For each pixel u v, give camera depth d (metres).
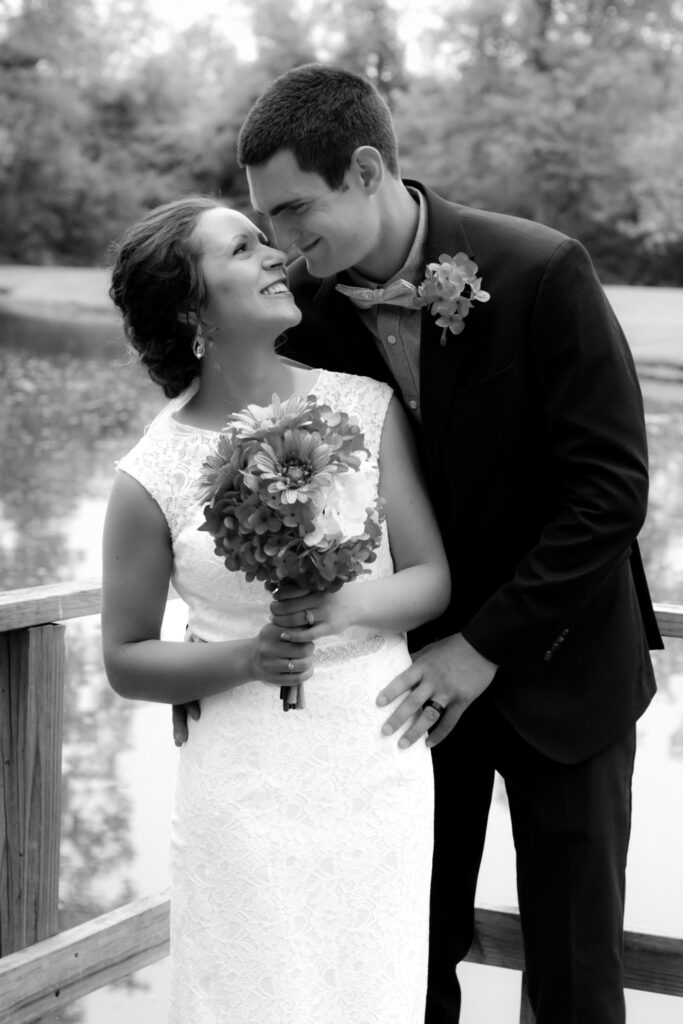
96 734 5.11
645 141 16.89
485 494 1.92
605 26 17.12
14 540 8.12
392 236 1.93
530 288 1.84
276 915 1.79
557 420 1.84
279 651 1.72
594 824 1.92
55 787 2.29
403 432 1.96
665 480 8.49
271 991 1.79
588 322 1.82
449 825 2.14
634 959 2.24
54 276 18.62
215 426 1.92
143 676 1.86
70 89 19.48
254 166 1.89
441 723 1.90
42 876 2.28
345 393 1.94
